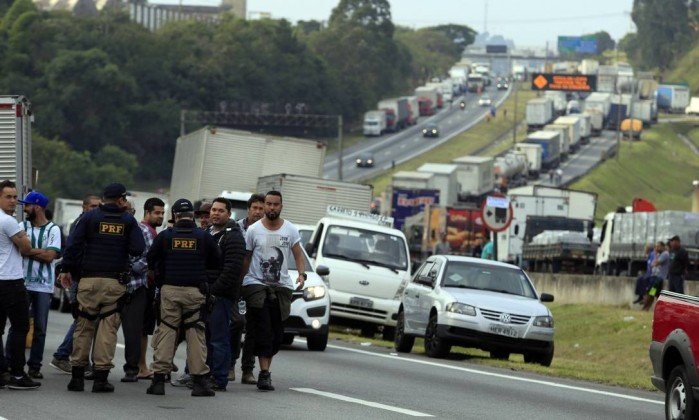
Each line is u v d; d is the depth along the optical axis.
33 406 34.53
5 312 38.44
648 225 125.19
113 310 38.28
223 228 41.25
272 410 34.88
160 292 38.00
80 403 35.41
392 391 41.19
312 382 43.16
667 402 33.31
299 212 105.75
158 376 37.88
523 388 44.44
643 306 90.88
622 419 36.25
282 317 40.47
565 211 168.12
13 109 58.66
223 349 39.22
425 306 59.88
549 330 57.16
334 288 72.44
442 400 39.06
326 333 59.72
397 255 74.31
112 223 38.25
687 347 31.91
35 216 41.94
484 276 60.06
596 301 104.00
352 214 82.44
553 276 115.31
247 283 40.12
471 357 60.44
